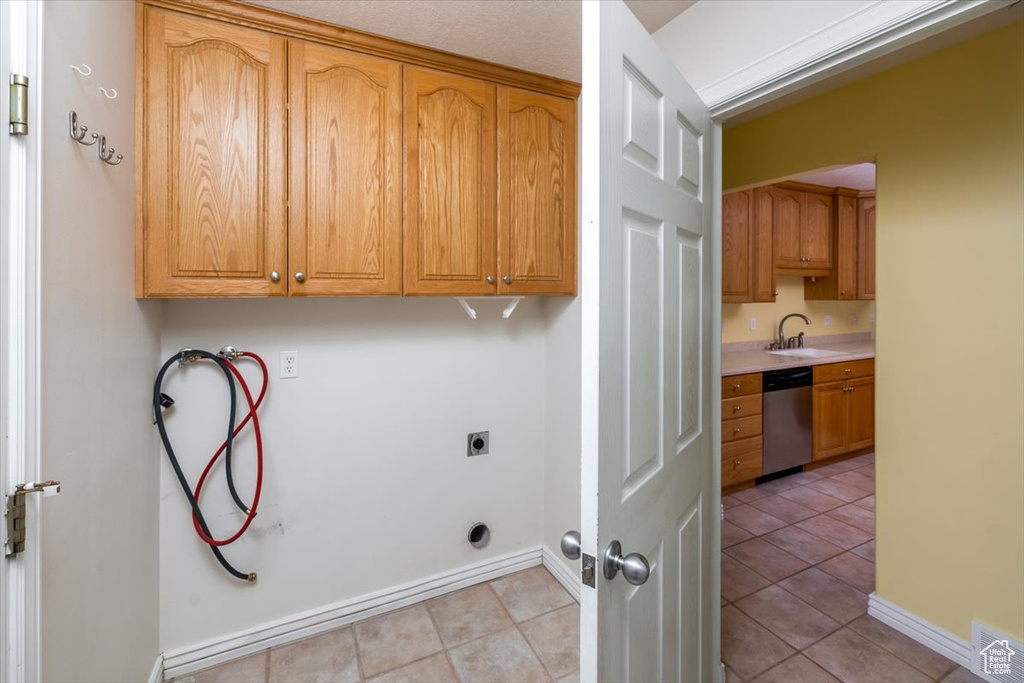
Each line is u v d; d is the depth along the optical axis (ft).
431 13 5.13
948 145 5.81
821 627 6.42
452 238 5.98
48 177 2.97
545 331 7.88
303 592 6.30
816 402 12.13
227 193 4.89
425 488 7.06
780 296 13.75
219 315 5.78
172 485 5.57
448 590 7.20
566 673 5.68
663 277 3.60
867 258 13.16
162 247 4.66
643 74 3.25
